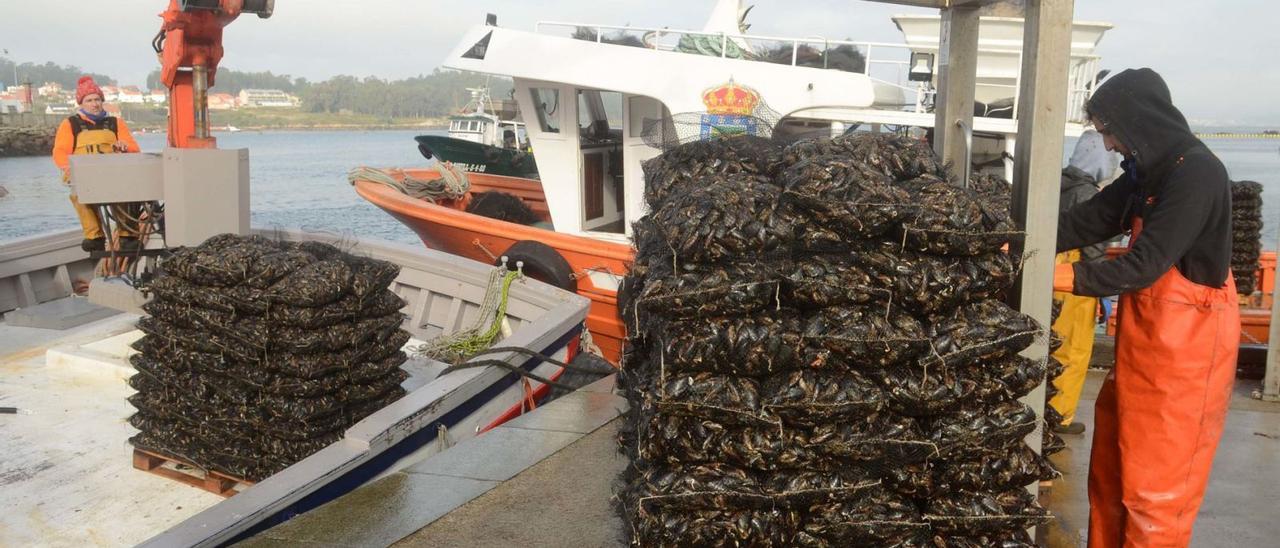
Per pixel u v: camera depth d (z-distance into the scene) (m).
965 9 3.49
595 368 7.13
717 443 2.80
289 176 61.25
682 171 3.45
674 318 2.81
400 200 10.72
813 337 2.75
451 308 7.50
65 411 5.75
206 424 4.65
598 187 10.45
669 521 2.85
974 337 2.80
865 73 9.95
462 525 3.70
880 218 2.74
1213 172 2.90
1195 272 2.99
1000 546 2.99
